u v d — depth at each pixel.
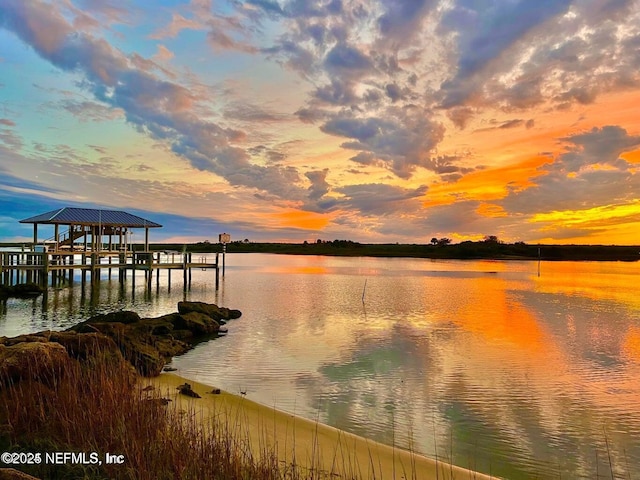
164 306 31.75
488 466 8.16
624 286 47.84
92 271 42.72
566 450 8.90
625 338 20.09
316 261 121.81
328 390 12.50
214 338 20.03
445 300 34.66
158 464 5.80
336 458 8.05
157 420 7.05
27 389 7.47
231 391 12.31
